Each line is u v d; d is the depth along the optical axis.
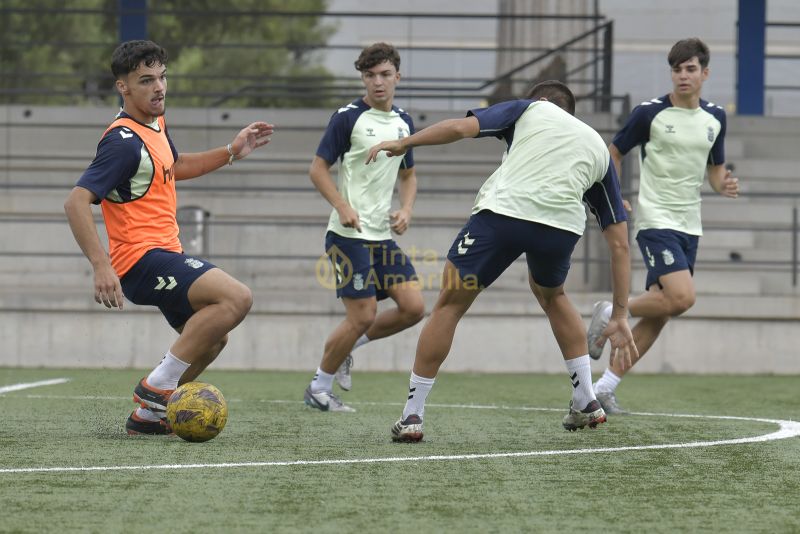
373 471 14.00
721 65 71.69
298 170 46.34
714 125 24.48
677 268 23.97
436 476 13.65
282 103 59.62
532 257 17.25
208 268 17.33
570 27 55.94
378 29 64.69
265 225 41.47
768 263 39.88
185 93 46.97
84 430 18.36
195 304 17.27
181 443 16.72
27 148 47.03
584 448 16.48
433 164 46.41
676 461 15.12
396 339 37.09
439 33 64.12
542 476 13.73
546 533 10.45
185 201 43.97
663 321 24.27
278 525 10.70
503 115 16.91
